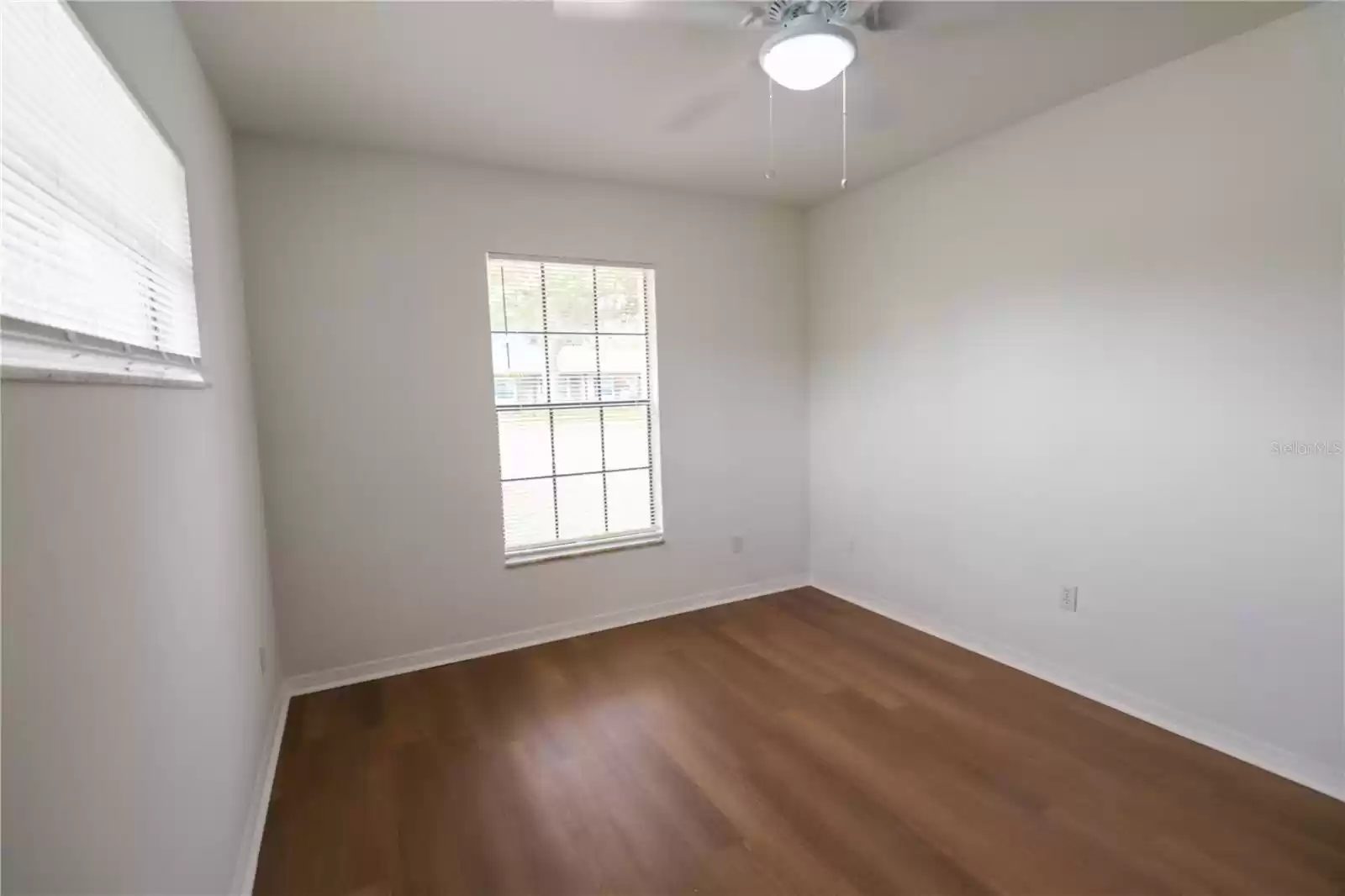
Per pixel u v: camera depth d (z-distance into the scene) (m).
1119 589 2.59
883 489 3.73
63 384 0.89
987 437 3.09
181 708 1.32
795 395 4.21
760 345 4.06
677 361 3.79
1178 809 1.98
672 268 3.72
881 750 2.35
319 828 1.98
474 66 2.18
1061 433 2.76
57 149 0.97
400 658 3.12
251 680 2.14
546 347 3.45
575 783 2.19
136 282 1.32
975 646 3.23
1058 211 2.69
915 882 1.72
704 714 2.64
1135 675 2.56
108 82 1.19
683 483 3.87
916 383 3.45
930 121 2.77
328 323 2.89
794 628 3.59
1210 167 2.22
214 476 1.83
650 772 2.24
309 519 2.90
